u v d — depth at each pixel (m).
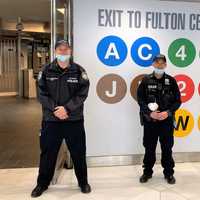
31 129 6.84
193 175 4.18
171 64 4.48
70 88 3.48
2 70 13.57
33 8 9.58
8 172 4.25
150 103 3.80
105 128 4.44
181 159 4.65
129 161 4.54
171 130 3.87
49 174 3.61
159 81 3.83
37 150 5.28
